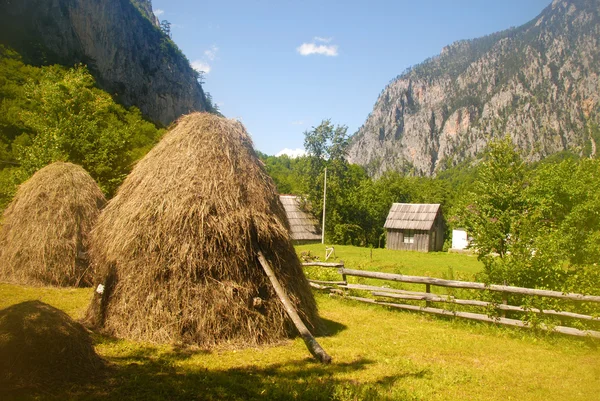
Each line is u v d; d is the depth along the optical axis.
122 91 114.56
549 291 8.97
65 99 22.95
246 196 7.81
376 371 6.19
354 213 49.97
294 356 6.69
